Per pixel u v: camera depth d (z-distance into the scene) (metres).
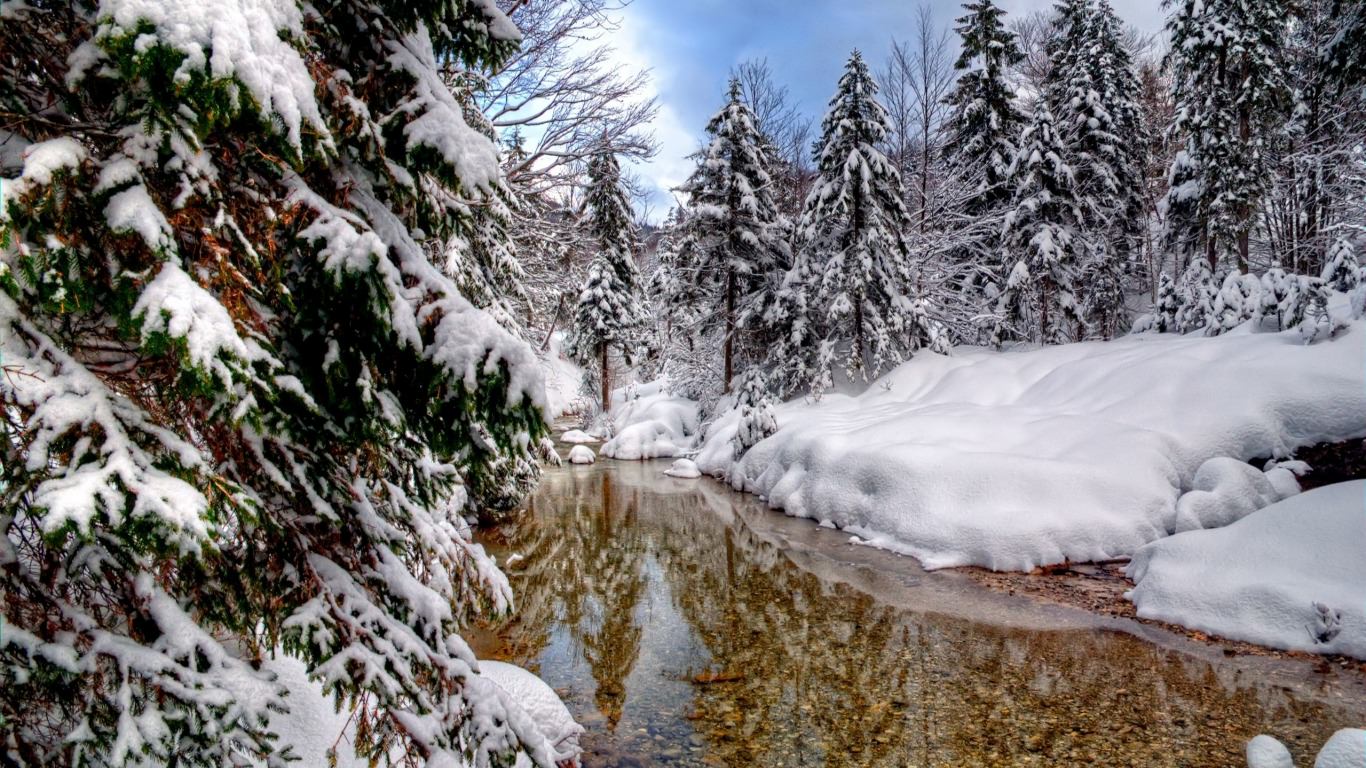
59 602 1.99
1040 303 21.31
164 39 1.71
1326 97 20.16
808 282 20.62
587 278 32.03
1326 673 6.35
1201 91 19.80
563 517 14.69
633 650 7.66
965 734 5.71
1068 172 19.70
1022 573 9.70
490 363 2.60
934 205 22.66
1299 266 23.12
